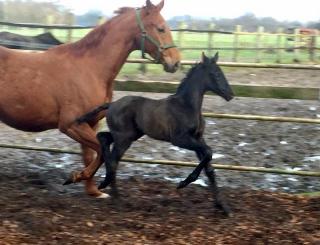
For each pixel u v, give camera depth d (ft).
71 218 16.49
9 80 18.58
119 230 15.72
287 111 33.86
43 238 14.89
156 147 26.66
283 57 64.69
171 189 20.35
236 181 22.41
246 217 17.10
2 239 14.61
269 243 15.02
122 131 17.81
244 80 46.91
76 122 18.47
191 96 17.29
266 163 24.90
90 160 19.65
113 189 18.24
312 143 27.71
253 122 31.04
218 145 27.20
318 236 15.55
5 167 22.93
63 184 18.95
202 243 14.90
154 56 19.17
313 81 46.85
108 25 19.21
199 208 17.94
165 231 15.64
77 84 18.52
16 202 17.72
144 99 17.87
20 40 38.37
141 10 19.03
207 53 59.16
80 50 19.04
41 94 18.49
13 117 18.84
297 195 19.72
